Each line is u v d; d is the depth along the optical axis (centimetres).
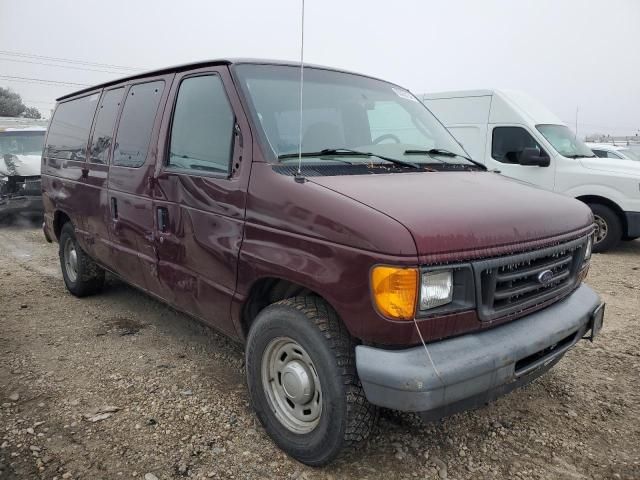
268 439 298
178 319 486
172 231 349
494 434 307
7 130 1180
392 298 224
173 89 371
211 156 324
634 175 795
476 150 932
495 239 247
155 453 283
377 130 369
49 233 583
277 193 272
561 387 363
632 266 740
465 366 233
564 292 299
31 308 516
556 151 857
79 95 542
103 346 423
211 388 354
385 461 281
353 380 251
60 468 270
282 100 325
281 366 286
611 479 269
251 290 291
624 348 430
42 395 342
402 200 253
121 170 411
